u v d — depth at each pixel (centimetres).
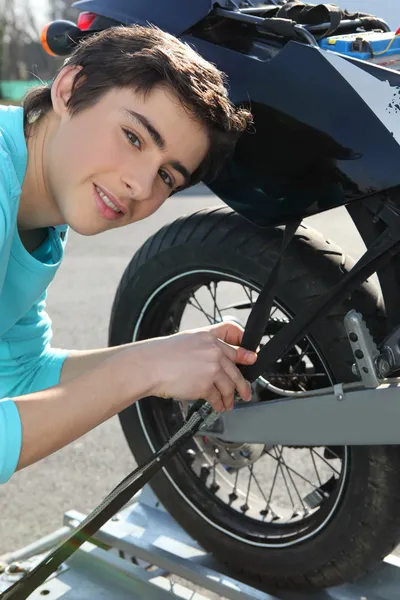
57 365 131
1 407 88
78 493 191
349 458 128
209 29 123
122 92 93
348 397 120
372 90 107
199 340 100
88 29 137
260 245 132
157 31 99
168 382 96
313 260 129
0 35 1855
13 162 101
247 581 146
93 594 133
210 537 149
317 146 111
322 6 120
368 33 130
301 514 147
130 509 164
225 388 101
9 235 96
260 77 114
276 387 135
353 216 120
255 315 121
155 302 154
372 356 116
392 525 125
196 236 141
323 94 109
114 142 94
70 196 98
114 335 160
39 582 105
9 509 184
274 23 114
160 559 144
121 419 161
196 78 94
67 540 105
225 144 106
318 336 126
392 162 106
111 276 387
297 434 127
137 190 95
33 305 128
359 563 130
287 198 118
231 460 150
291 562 138
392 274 118
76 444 218
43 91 103
